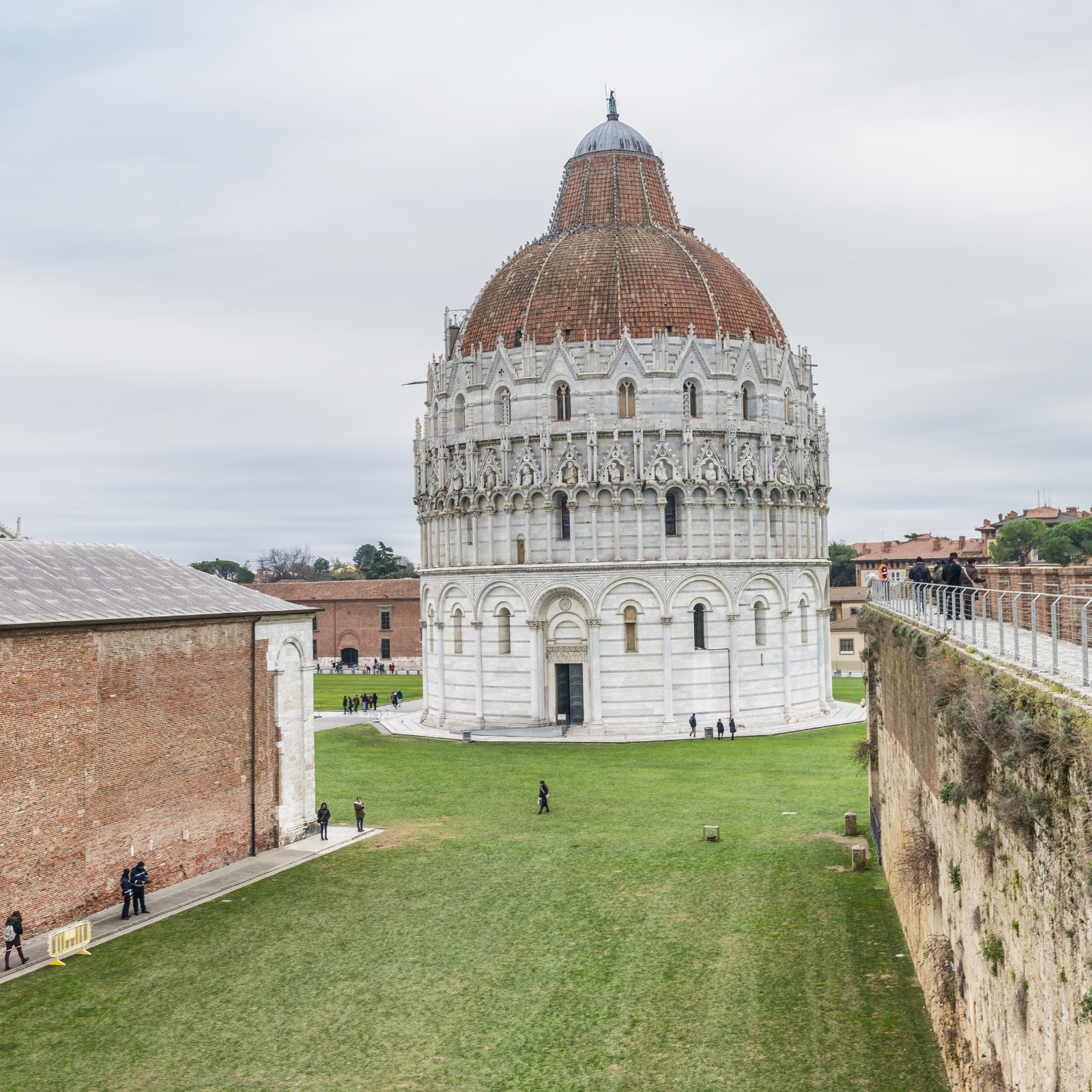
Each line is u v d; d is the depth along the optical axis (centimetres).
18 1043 2930
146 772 4259
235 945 3669
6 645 3638
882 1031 2809
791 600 9531
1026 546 15038
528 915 3925
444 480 9819
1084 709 1405
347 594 16600
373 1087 2656
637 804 5903
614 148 10794
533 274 9806
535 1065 2744
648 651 8925
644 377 9025
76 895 3909
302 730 5216
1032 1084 1570
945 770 2342
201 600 4762
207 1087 2672
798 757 7512
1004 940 1783
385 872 4556
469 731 8819
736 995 3116
